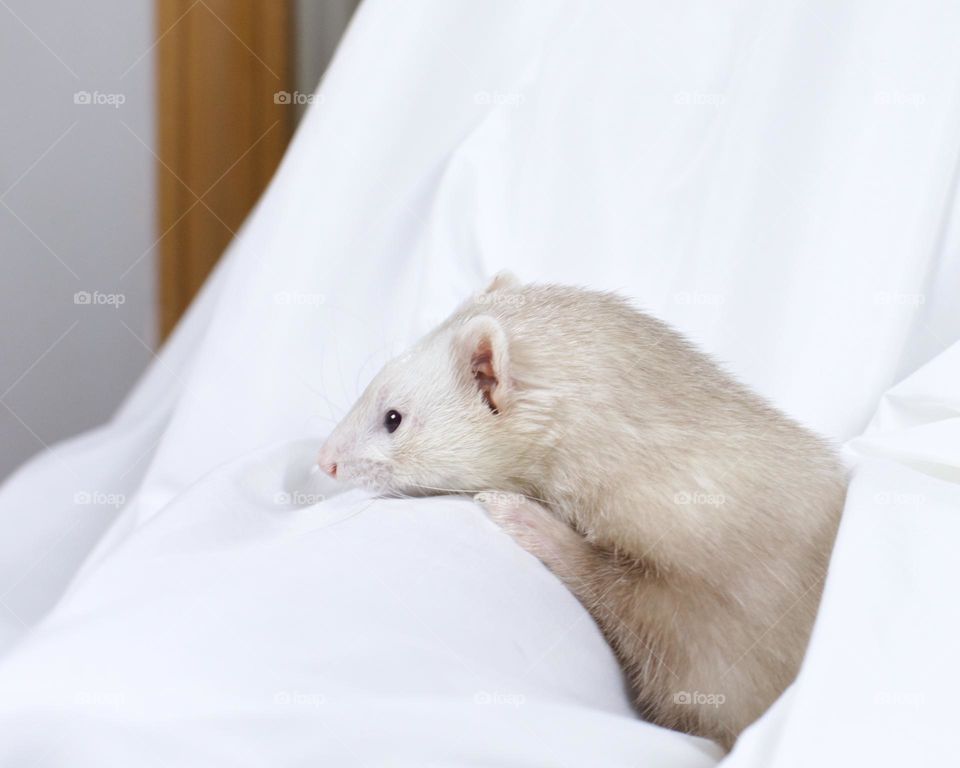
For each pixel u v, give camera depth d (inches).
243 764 14.2
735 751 14.4
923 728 14.4
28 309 29.0
